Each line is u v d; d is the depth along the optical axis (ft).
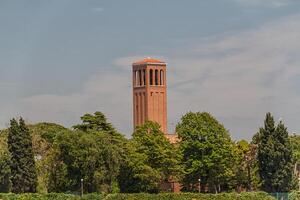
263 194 637.30
